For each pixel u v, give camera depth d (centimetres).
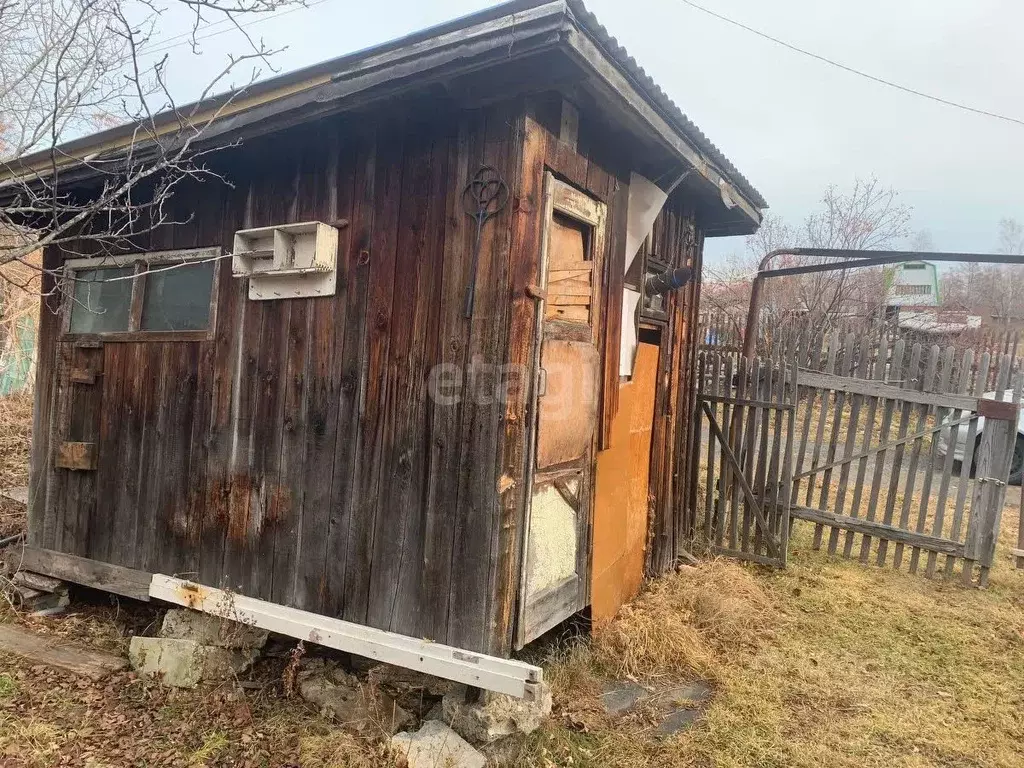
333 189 338
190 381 388
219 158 374
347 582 326
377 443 319
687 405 586
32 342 1009
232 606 348
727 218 573
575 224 339
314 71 316
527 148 282
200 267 393
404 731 296
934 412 561
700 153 398
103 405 426
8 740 284
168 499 394
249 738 290
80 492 434
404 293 313
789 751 309
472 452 291
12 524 544
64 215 444
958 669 400
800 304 1623
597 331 362
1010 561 604
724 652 409
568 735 309
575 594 360
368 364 324
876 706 353
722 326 1338
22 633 397
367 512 321
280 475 352
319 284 336
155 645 349
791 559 600
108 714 311
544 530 327
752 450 608
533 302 292
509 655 294
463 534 293
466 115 296
